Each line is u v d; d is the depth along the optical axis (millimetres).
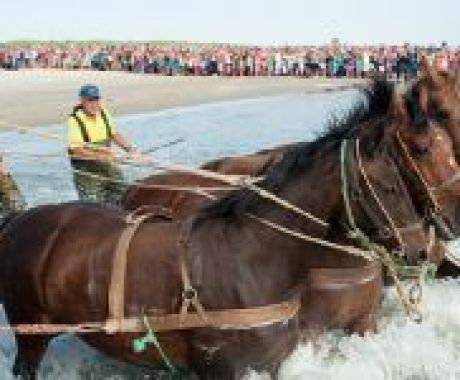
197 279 5305
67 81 60125
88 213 6109
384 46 63938
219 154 21531
